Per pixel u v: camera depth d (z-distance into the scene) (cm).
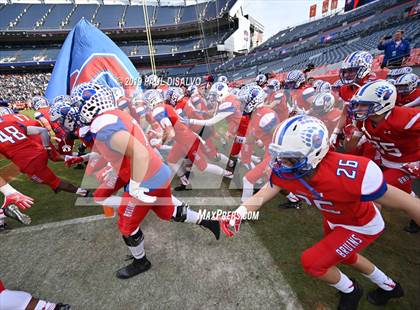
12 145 320
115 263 256
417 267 224
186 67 3691
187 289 220
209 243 276
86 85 197
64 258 268
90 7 4319
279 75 1689
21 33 3719
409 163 246
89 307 209
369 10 1948
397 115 224
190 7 4125
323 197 158
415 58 673
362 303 197
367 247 251
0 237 311
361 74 361
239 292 213
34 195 423
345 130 330
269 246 263
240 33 3478
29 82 3450
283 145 144
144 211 224
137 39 4088
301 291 209
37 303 185
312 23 2848
